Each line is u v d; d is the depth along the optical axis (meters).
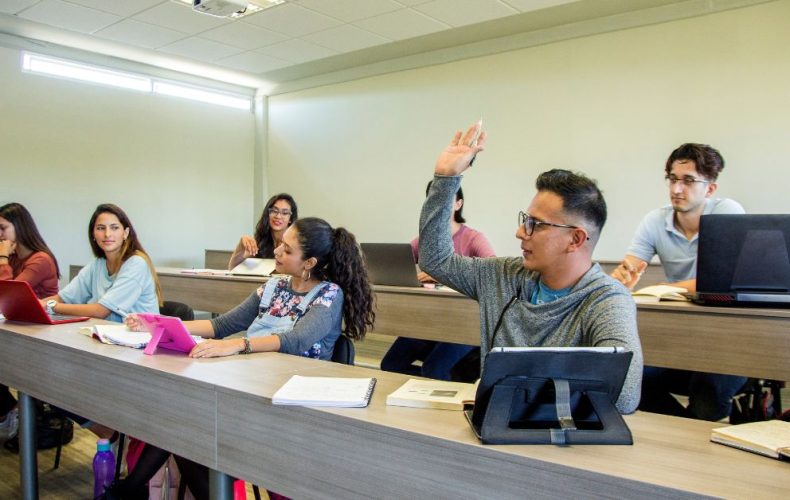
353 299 2.10
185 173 6.98
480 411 1.05
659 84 4.65
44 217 5.86
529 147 5.35
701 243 1.95
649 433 1.08
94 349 1.73
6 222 3.21
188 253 7.04
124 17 4.94
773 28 4.17
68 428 2.91
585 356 1.02
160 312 2.74
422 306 2.85
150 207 6.68
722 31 4.36
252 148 7.66
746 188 4.31
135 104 6.50
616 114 4.87
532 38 5.23
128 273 2.63
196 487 1.68
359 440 1.11
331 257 2.08
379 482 1.09
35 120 5.77
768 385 2.15
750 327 1.90
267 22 4.94
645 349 2.10
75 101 6.04
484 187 5.64
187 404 1.42
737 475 0.87
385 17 4.76
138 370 1.54
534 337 1.43
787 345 1.84
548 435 0.99
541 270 1.40
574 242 1.36
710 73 4.43
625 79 4.81
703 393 2.06
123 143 6.42
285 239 2.05
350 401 1.19
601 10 4.70
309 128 7.11
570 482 0.90
